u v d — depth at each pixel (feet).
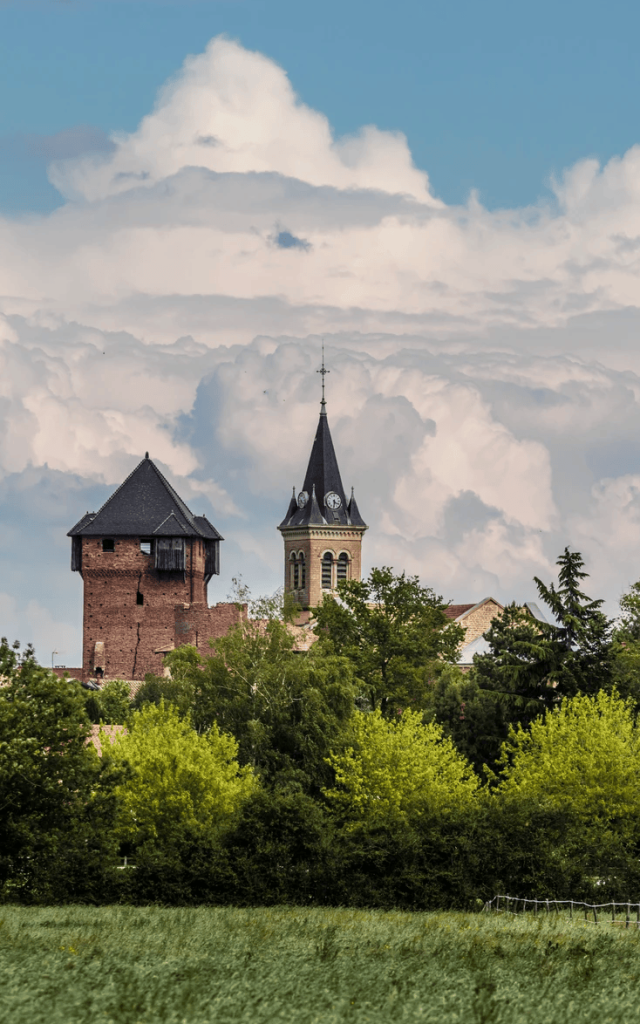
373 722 407.23
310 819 305.32
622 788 347.15
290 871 299.99
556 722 384.06
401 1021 132.98
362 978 157.58
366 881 297.74
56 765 308.40
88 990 143.64
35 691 317.63
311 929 217.36
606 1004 143.74
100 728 414.00
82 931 211.82
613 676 483.10
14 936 196.13
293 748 479.00
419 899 295.07
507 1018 136.15
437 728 414.21
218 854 301.84
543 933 211.61
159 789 363.76
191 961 170.09
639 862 304.30
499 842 300.61
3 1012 130.52
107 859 305.53
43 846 298.56
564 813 315.17
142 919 239.30
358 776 386.52
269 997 141.49
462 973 163.43
